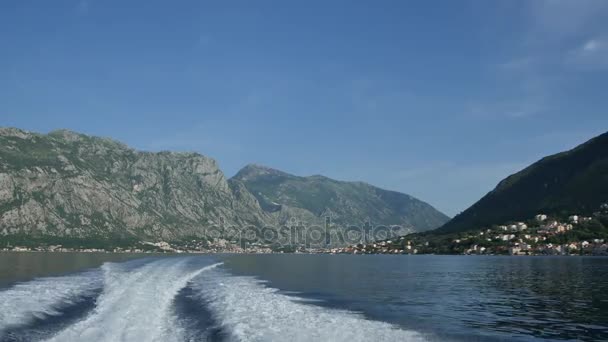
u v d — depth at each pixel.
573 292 57.56
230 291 46.94
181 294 43.91
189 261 111.50
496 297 52.16
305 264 145.38
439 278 82.12
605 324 35.12
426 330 31.33
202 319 31.17
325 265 139.12
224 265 105.62
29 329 27.53
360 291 57.56
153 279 55.16
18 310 32.59
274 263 146.62
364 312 38.78
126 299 37.66
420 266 131.12
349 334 27.33
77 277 60.25
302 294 52.06
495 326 34.00
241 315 32.53
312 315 33.50
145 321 29.64
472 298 51.12
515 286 65.69
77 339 24.86
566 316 38.78
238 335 26.44
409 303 46.22
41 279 57.75
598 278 79.94
